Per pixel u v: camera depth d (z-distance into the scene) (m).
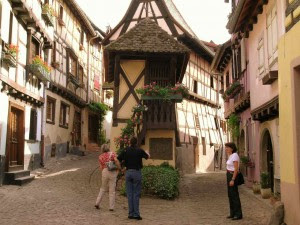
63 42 19.80
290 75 7.16
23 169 13.81
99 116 27.69
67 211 8.53
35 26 14.18
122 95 13.98
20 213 8.14
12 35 12.23
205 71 26.02
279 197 10.05
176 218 8.30
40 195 10.37
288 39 7.30
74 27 22.14
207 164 25.89
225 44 17.14
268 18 10.63
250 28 12.81
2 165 11.70
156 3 21.11
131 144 8.50
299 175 6.71
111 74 16.38
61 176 14.08
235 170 8.28
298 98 6.91
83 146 24.25
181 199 11.32
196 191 13.34
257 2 11.30
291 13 7.38
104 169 9.01
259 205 10.08
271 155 12.08
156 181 11.17
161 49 13.27
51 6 17.55
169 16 20.69
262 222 7.89
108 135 30.34
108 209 9.03
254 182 12.98
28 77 13.79
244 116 15.45
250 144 14.29
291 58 7.11
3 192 10.46
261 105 11.23
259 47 11.76
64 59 19.98
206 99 25.72
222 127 30.03
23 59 13.49
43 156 16.23
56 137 18.78
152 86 12.84
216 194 12.59
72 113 22.03
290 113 7.14
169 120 12.88
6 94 12.02
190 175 20.28
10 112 12.34
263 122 12.02
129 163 8.29
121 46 13.33
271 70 10.08
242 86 14.91
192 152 22.97
